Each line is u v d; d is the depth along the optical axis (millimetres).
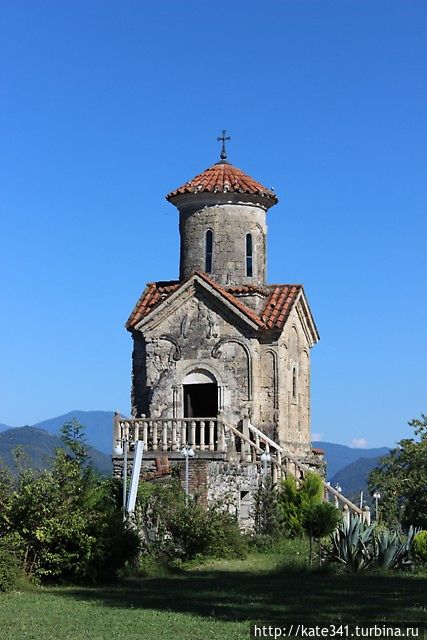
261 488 43312
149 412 48844
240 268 49562
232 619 23828
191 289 48812
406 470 63344
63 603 26406
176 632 22312
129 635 22000
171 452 44781
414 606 25531
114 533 31359
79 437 39375
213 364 48188
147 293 51125
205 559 36469
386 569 34031
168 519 36656
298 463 46062
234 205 49781
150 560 33938
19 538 30078
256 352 48156
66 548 30828
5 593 28266
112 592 28672
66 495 31672
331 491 45125
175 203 50875
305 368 52594
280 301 49781
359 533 34594
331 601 26484
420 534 35281
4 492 31125
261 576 32438
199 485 42094
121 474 44812
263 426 48219
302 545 40594
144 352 49500
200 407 50438
